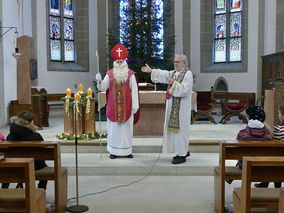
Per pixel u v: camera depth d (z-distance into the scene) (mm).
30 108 8984
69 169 5500
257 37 12023
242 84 12492
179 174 5465
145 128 7285
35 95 8562
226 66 13062
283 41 11352
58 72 12633
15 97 10023
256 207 2918
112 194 4602
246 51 12391
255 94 12055
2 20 9234
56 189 3621
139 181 5176
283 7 11234
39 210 3039
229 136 7203
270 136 3871
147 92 6824
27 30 11344
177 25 13328
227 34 13109
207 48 13391
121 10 13438
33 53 9922
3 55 9266
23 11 10984
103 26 13383
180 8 13289
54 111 12320
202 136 7211
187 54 13328
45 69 12258
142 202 4293
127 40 11695
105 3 13359
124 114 5750
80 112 6871
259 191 3072
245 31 12406
